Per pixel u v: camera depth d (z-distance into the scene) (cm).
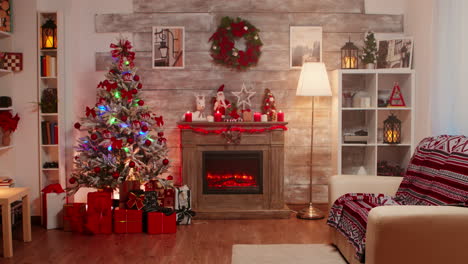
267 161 508
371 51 518
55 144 490
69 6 507
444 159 322
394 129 505
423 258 261
